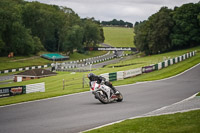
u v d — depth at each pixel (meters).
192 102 13.78
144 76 35.88
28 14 112.88
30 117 12.73
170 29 99.81
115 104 15.21
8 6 96.56
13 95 24.84
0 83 53.81
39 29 115.31
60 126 10.57
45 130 10.06
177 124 9.02
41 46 106.94
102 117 11.85
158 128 8.71
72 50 119.50
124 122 10.11
